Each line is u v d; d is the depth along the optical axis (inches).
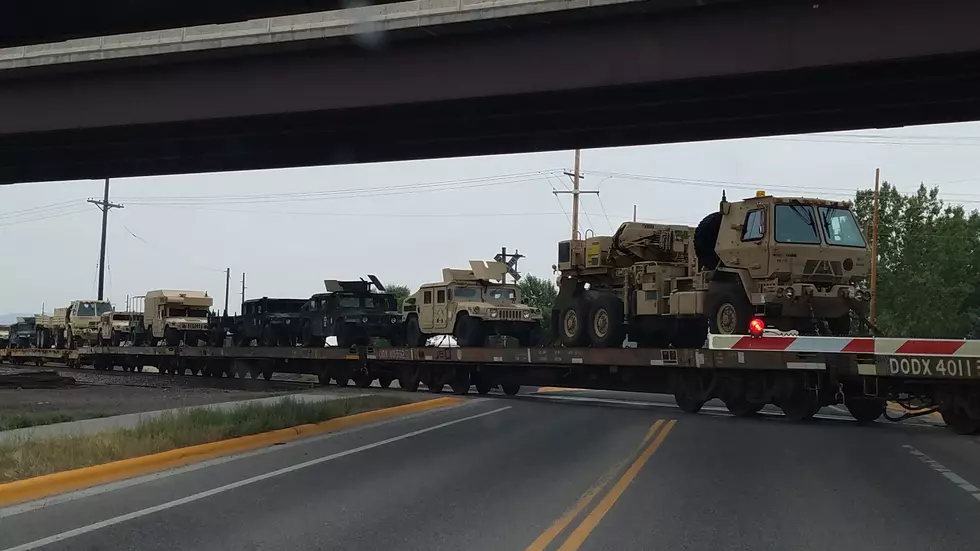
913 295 2155.5
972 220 2313.0
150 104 826.2
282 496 378.0
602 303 836.0
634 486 394.3
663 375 772.6
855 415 686.5
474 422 678.5
